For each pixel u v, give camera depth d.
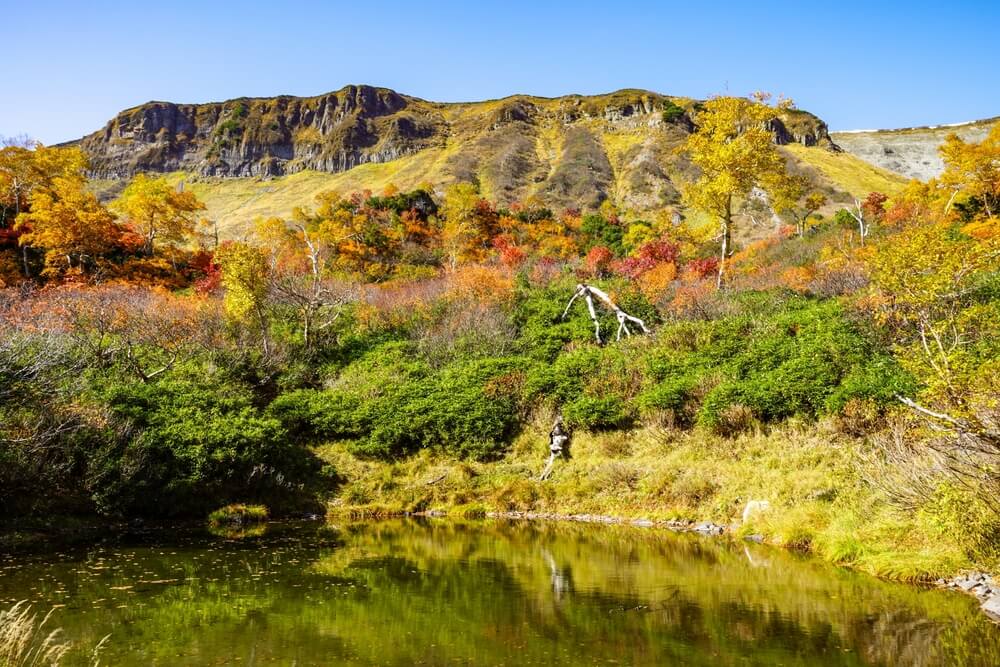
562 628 6.90
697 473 13.94
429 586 8.67
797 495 11.92
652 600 7.92
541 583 8.82
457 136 151.12
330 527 13.62
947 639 6.34
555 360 21.64
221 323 22.75
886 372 14.34
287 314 25.48
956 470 8.23
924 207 38.97
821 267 25.19
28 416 12.62
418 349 22.97
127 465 13.38
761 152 25.44
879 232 31.73
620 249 48.62
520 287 28.92
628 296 25.77
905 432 11.14
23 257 36.34
